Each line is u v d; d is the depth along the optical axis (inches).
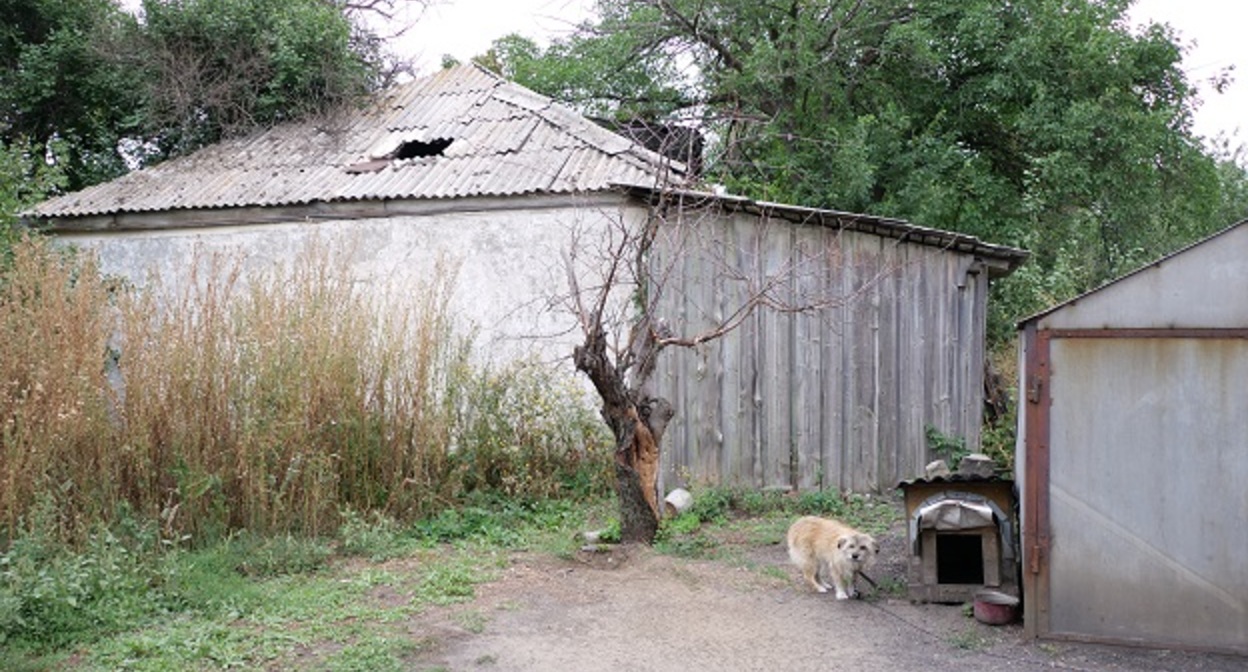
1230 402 206.4
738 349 379.2
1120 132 577.0
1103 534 213.8
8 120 578.9
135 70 533.6
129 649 201.2
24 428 251.0
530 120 463.8
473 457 333.4
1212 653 208.2
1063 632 217.5
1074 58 595.8
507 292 389.4
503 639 217.5
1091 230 596.1
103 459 268.2
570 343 379.2
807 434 389.7
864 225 394.6
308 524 289.4
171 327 292.4
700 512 343.9
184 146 525.3
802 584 265.0
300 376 300.4
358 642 210.5
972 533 239.9
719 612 241.0
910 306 410.9
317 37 510.9
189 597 232.7
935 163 619.8
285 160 462.9
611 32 632.4
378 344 327.0
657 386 362.3
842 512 362.6
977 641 219.8
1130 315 211.0
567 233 381.1
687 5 639.8
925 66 647.1
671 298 366.6
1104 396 212.8
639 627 229.3
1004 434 446.9
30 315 274.8
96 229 435.2
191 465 279.6
